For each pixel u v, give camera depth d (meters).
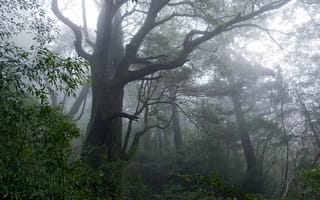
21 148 5.40
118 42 20.70
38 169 5.46
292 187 13.08
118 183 13.02
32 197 5.02
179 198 17.09
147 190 17.22
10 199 4.99
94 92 16.75
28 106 5.73
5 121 5.36
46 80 6.20
